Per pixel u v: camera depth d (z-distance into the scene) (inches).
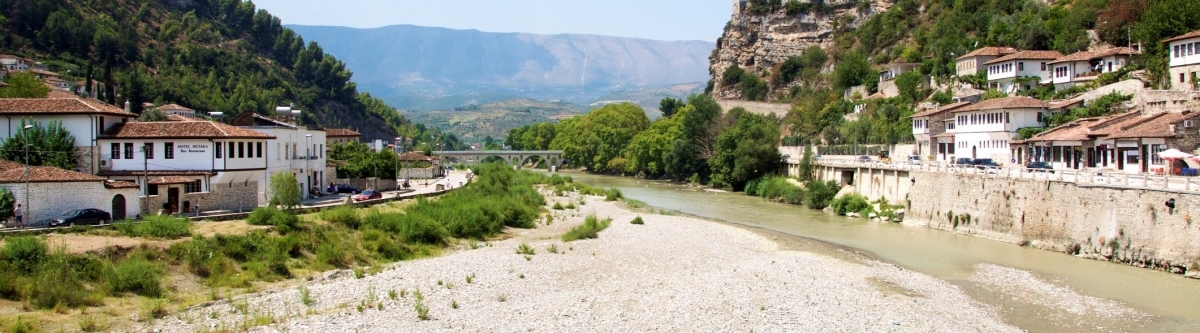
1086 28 5334.6
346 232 2420.0
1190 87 3553.2
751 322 1582.2
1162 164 2755.9
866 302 1788.9
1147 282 1989.4
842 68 7514.8
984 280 2090.3
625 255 2416.3
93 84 7406.5
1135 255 2199.8
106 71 7308.1
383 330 1469.0
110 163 2770.7
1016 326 1626.5
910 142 4800.7
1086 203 2390.5
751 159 5305.1
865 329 1552.7
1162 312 1717.5
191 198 2716.5
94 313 1526.8
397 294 1777.8
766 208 4242.1
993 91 4835.1
